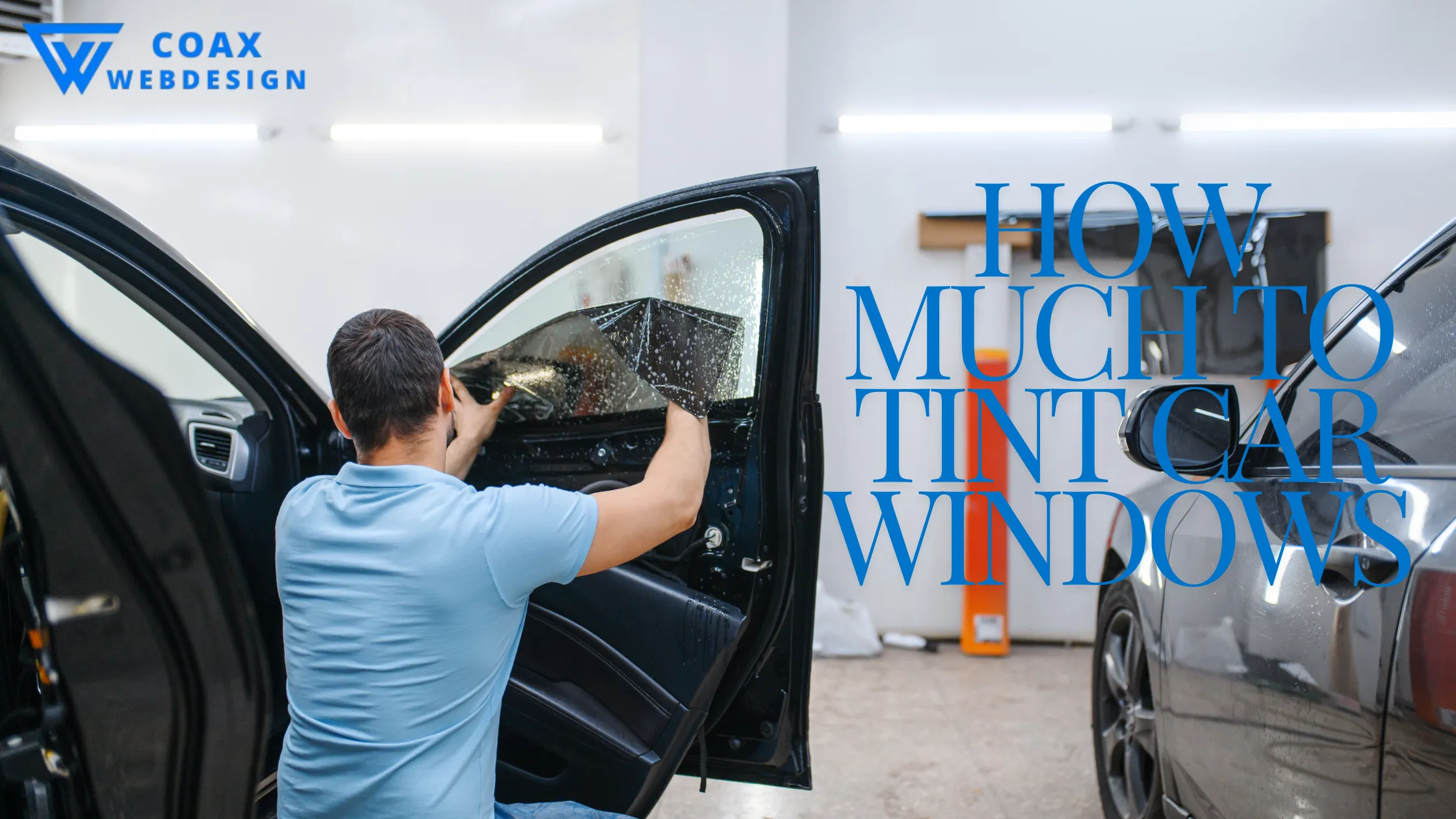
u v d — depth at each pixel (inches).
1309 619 59.8
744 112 181.2
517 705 68.3
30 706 48.8
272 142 196.9
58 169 200.4
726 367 64.0
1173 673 80.2
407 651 43.2
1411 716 49.8
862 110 192.1
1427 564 50.4
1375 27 184.5
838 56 192.2
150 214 199.3
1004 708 150.5
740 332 66.2
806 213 64.6
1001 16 189.9
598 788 67.7
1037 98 189.9
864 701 154.9
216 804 61.1
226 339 70.1
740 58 181.5
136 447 57.1
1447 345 58.0
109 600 53.7
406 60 194.2
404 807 42.3
